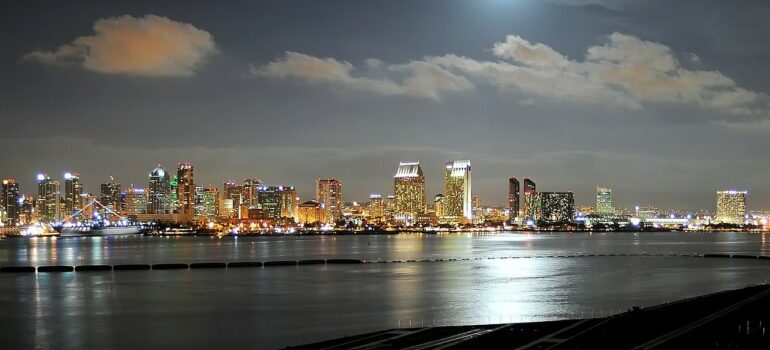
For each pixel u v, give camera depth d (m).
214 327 120.38
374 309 140.12
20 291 172.12
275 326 121.06
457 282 193.50
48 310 140.25
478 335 100.00
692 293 167.00
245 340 109.25
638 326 103.81
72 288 178.25
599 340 94.81
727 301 126.94
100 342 108.81
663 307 121.06
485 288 177.50
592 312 134.75
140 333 115.38
